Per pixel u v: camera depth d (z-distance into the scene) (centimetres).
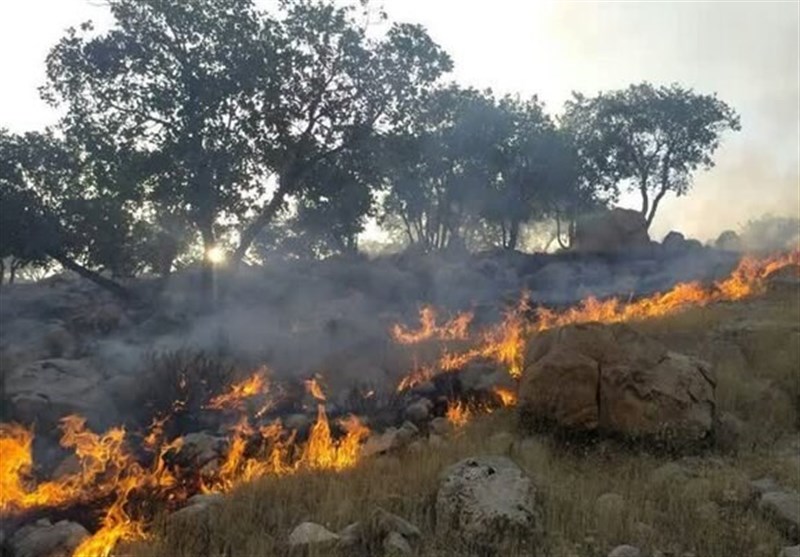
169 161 2402
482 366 1340
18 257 2577
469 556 701
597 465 977
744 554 716
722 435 1058
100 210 2462
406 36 2714
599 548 712
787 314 1591
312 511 800
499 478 781
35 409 1170
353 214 3372
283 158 2553
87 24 2458
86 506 884
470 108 4688
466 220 5288
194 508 781
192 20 2450
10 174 2442
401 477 881
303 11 2611
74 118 2438
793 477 909
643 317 1775
